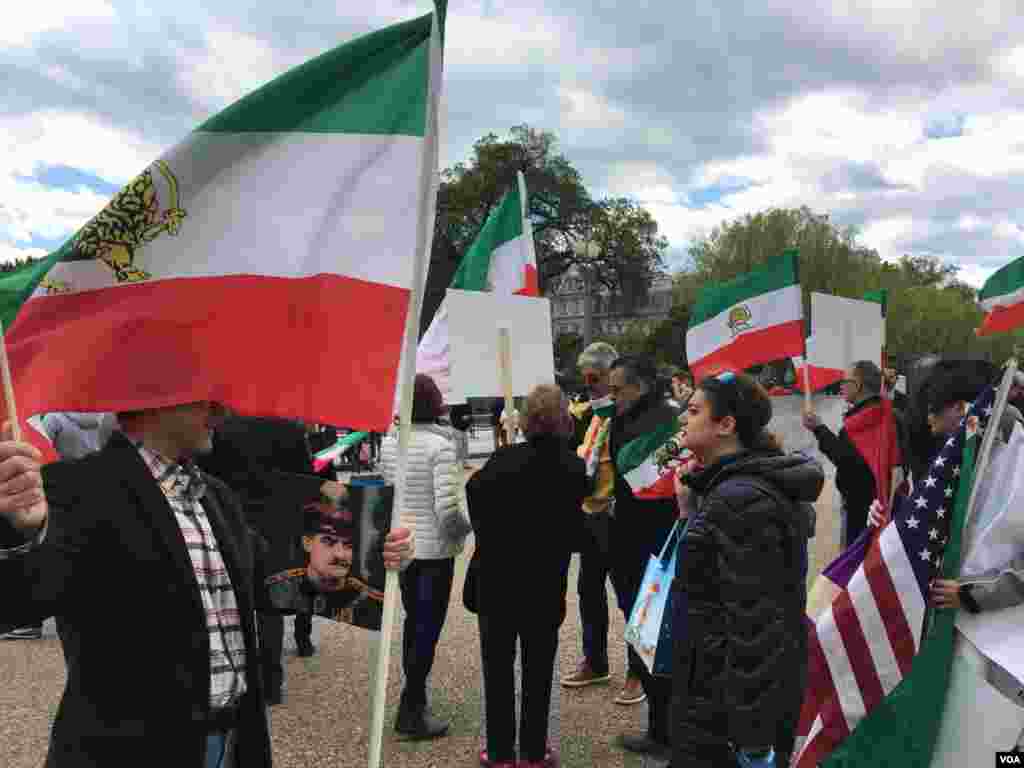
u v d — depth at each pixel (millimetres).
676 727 2240
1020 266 5539
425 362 5230
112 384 1850
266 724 1967
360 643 5469
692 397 2494
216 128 2029
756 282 4758
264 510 2275
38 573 1460
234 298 2037
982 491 2492
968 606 2369
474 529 3461
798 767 2619
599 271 50531
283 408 2055
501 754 3490
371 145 2158
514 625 3414
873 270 44531
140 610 1680
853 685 2596
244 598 1946
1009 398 2863
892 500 3709
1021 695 2307
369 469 13539
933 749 2375
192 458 1970
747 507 2146
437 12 2186
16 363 1825
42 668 4934
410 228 2176
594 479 4445
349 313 2145
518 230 6191
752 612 2080
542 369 4547
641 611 2949
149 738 1656
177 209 1999
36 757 3697
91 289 1910
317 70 2105
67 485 1683
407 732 3914
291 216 2100
